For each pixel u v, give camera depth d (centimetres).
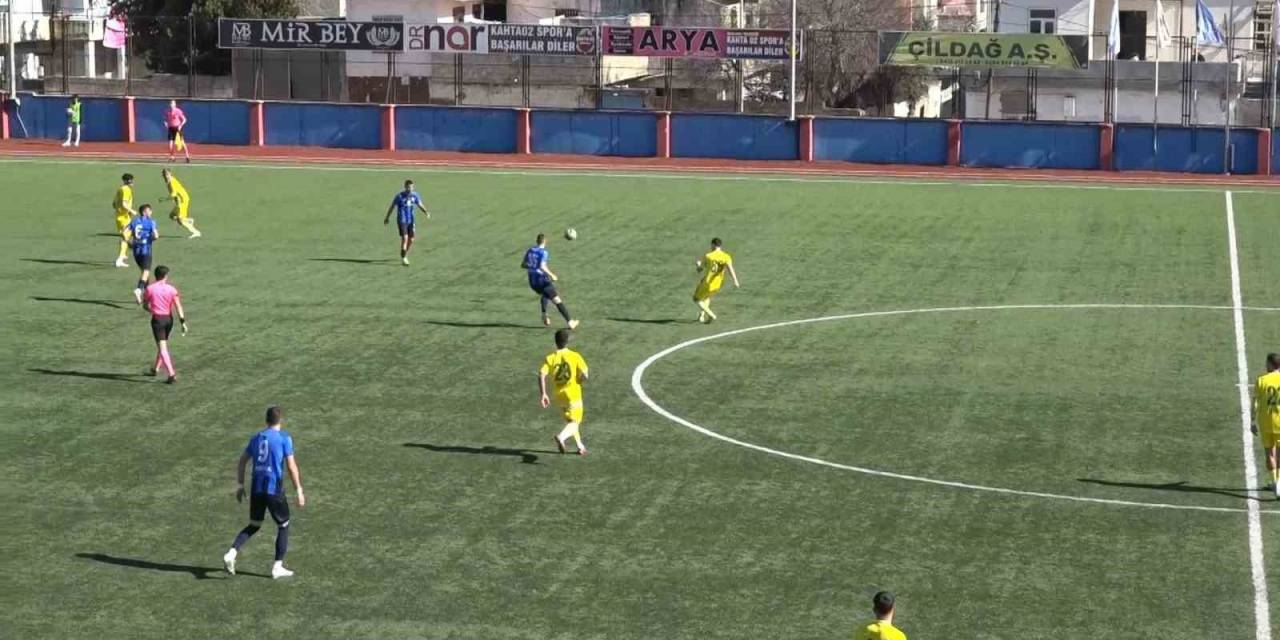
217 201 6650
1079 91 10688
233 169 7738
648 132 8738
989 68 8850
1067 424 3462
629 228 6100
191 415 3444
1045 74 10700
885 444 3297
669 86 9050
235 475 3033
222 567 2566
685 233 6003
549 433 3350
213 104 8962
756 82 11462
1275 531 2784
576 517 2817
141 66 12369
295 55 10588
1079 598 2470
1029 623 2372
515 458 3166
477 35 9200
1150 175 8019
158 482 2989
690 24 12125
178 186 5725
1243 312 4669
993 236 5984
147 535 2709
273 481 2489
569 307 4656
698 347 4166
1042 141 8344
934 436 3359
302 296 4741
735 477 3061
